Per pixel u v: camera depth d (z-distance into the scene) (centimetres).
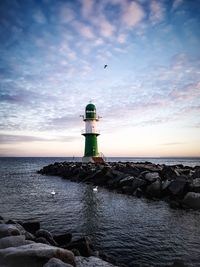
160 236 1381
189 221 1655
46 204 2258
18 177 5022
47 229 1519
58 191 3028
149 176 2673
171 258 1115
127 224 1605
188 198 2039
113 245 1260
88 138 4944
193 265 1049
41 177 4944
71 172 4484
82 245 1055
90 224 1612
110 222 1652
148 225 1577
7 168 8506
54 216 1820
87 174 3938
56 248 801
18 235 961
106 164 4547
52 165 6062
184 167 3775
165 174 2728
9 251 770
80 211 1967
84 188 3219
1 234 961
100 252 1129
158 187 2444
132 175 3084
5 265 738
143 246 1247
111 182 3175
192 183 2209
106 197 2550
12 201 2412
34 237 1106
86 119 4912
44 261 761
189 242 1295
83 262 938
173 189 2280
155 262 1078
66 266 702
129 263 1070
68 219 1734
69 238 1181
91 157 4844
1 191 3080
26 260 754
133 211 1942
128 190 2747
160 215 1812
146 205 2147
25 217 1798
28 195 2766
